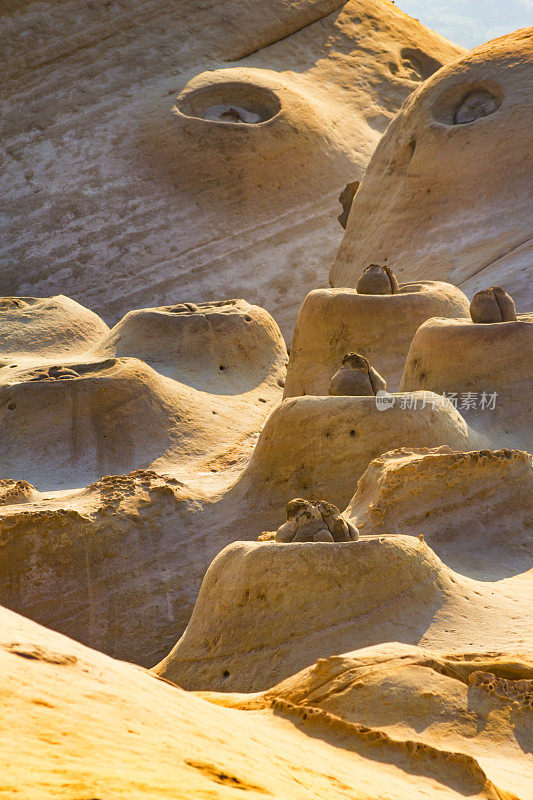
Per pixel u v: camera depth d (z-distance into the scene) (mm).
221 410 60500
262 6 118312
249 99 106750
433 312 52188
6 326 77000
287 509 25891
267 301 97188
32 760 7098
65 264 96500
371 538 25078
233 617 24562
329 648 23078
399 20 128000
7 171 100250
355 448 36531
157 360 66375
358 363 39344
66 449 54625
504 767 15297
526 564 28969
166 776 7527
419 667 17781
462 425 38500
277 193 101562
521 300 61406
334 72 118062
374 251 75875
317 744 13867
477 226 69562
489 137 70938
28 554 34531
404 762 13523
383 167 79500
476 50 78438
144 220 98562
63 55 105938
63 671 9234
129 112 103625
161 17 111625
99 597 34906
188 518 37656
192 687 24625
